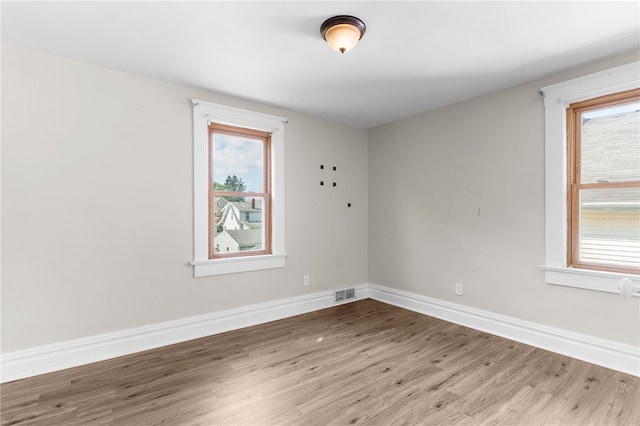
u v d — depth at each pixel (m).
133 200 2.66
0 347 2.16
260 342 2.84
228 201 3.26
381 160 4.14
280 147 3.50
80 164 2.44
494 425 1.72
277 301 3.49
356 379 2.20
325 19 1.91
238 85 2.89
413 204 3.75
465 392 2.03
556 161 2.59
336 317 3.52
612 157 2.40
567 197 2.58
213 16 1.87
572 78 2.53
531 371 2.28
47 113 2.32
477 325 3.13
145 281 2.71
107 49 2.26
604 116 2.43
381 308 3.84
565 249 2.57
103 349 2.51
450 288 3.38
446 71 2.60
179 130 2.88
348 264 4.15
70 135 2.40
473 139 3.17
